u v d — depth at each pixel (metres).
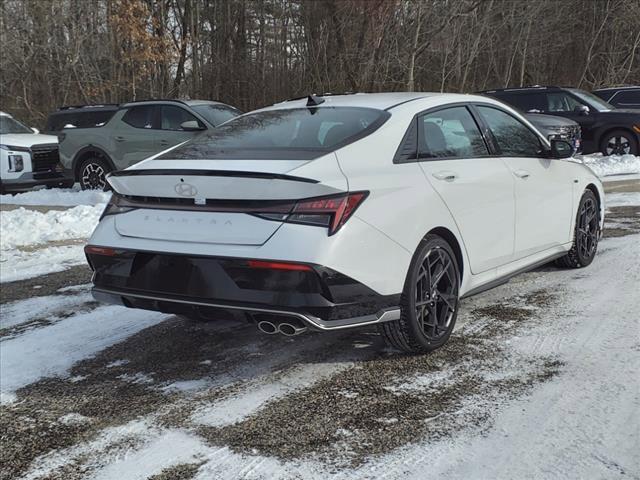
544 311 4.82
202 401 3.62
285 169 3.49
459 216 4.23
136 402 3.67
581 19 28.94
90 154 13.34
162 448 3.14
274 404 3.53
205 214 3.60
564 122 13.73
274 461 2.95
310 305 3.37
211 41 25.11
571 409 3.26
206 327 4.93
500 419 3.21
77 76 23.16
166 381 3.95
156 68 22.41
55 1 22.97
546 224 5.28
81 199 12.30
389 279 3.66
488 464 2.82
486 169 4.61
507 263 4.85
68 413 3.59
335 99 4.76
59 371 4.19
